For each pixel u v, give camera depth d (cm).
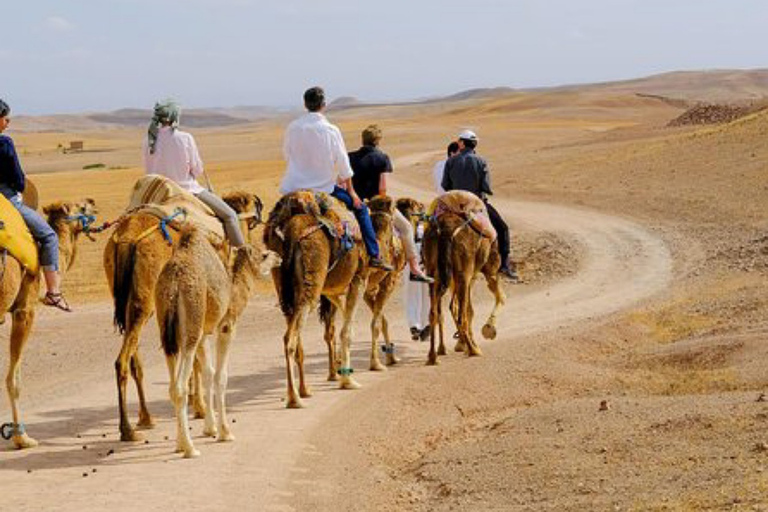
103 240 6281
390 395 2505
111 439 2130
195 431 2180
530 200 8319
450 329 3531
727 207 6681
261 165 12669
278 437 2125
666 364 2828
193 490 1764
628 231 6300
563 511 1576
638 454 1828
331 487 1831
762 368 2525
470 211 2903
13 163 1994
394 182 10644
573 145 13912
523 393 2580
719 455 1738
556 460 1856
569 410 2205
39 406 2498
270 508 1692
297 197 2377
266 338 3484
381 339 3372
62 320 4000
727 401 2119
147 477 1839
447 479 1862
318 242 2370
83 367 3052
